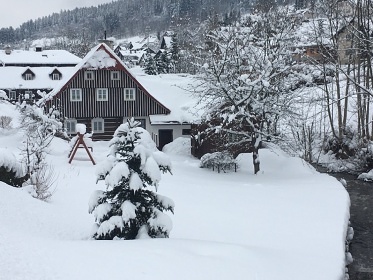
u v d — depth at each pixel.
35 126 28.52
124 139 9.88
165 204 10.12
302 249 11.27
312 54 39.84
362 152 30.97
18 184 15.12
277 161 28.27
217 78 24.86
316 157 34.28
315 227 13.84
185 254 8.12
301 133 36.19
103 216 9.60
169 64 75.19
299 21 30.98
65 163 25.00
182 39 83.19
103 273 6.90
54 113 32.06
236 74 25.88
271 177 24.95
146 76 49.09
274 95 25.47
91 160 25.89
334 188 20.86
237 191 19.88
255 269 8.01
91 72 39.88
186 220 14.56
